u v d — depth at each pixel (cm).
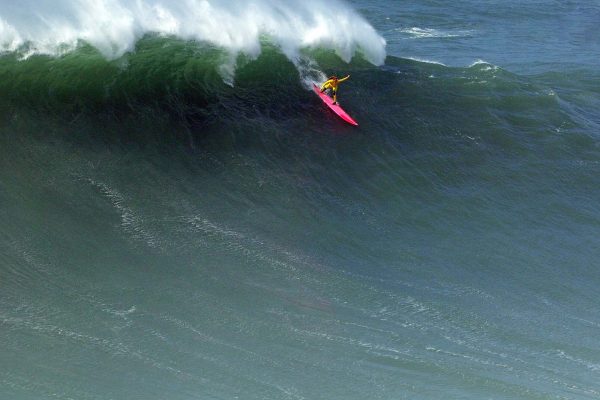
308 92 7344
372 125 7025
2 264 4362
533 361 4241
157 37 7262
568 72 9838
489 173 6656
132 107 6234
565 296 5088
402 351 4128
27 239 4625
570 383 4066
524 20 13300
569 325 4716
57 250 4572
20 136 5597
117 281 4378
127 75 6575
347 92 7619
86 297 4191
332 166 6250
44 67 6347
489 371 4066
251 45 7681
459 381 3941
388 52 10588
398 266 5109
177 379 3662
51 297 4144
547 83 9269
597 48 11581
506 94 8088
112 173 5438
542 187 6575
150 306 4197
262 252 4922
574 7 14575
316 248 5119
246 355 3906
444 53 10731
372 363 3981
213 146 6078
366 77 8038
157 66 6838
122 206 5116
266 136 6400
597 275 5431
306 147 6400
